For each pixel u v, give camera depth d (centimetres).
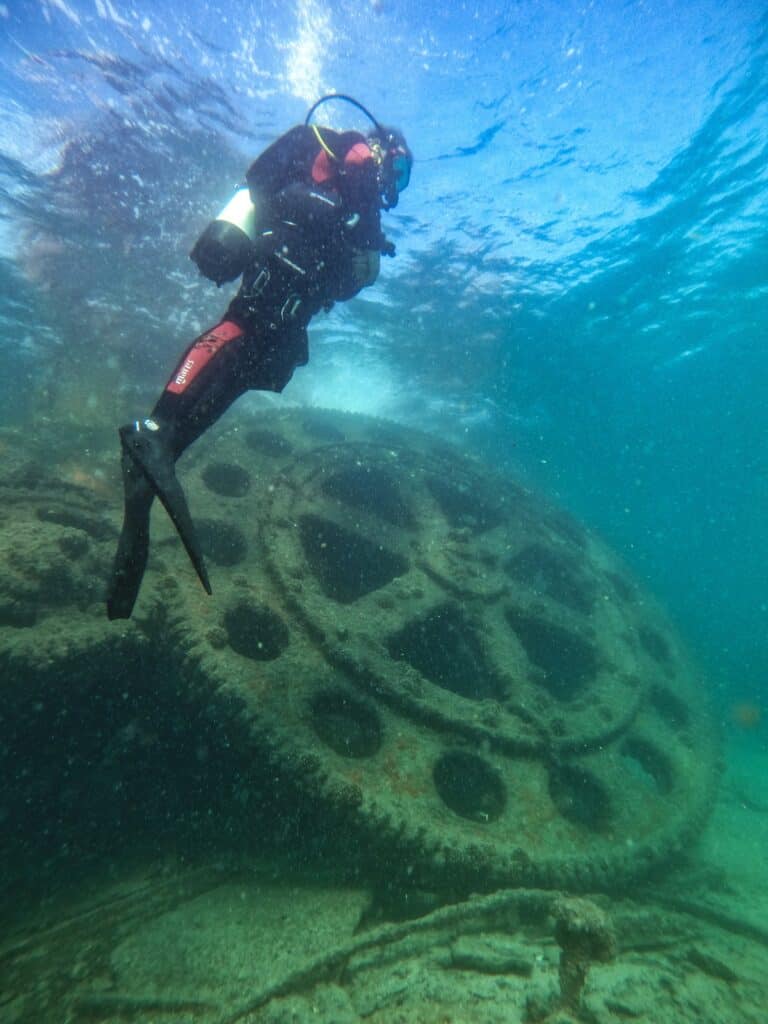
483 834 424
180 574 549
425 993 305
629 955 382
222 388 197
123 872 477
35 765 490
